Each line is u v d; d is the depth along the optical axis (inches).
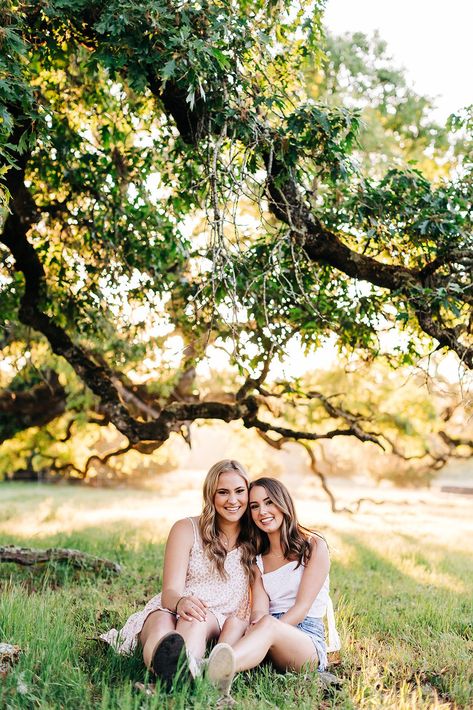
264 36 233.1
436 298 253.4
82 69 323.6
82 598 275.9
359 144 248.4
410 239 278.2
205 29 223.5
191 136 253.9
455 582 374.0
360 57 425.7
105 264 354.9
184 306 355.6
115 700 148.8
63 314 368.5
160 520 772.6
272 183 261.6
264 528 197.9
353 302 313.0
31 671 163.0
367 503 1419.8
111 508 1059.9
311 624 192.4
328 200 296.0
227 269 293.4
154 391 506.9
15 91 203.0
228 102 230.4
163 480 2185.0
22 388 688.4
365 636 232.8
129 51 217.2
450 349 275.6
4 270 370.3
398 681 186.7
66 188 343.6
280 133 240.5
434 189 286.5
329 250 272.4
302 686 169.9
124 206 343.0
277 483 200.7
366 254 310.8
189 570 193.8
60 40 255.3
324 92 417.7
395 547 547.8
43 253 366.6
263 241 296.5
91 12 226.5
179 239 346.6
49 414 594.9
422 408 608.7
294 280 304.8
